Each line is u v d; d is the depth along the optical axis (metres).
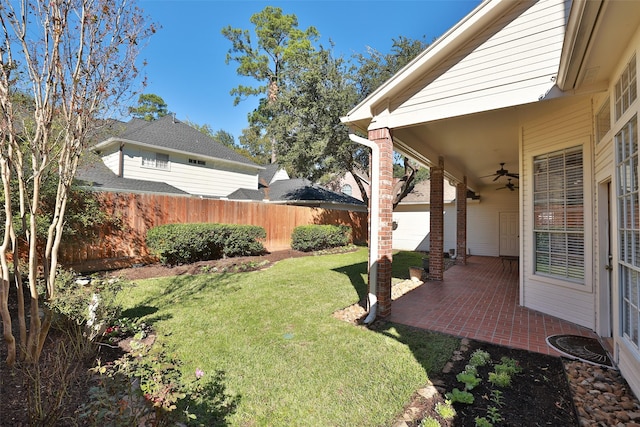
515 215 13.21
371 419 2.32
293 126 11.89
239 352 3.38
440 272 7.69
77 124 2.88
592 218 4.28
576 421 2.30
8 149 2.54
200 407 2.41
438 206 7.73
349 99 11.21
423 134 5.91
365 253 12.77
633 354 2.65
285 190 18.80
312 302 5.37
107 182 11.31
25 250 5.82
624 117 2.93
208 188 15.65
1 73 2.38
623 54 2.94
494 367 3.14
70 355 2.69
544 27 3.77
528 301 5.29
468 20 4.04
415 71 4.45
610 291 4.02
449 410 2.39
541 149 5.03
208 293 5.89
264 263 9.43
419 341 3.78
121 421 1.68
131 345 3.06
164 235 8.18
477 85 4.16
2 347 2.95
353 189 28.12
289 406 2.46
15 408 2.08
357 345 3.62
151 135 13.94
